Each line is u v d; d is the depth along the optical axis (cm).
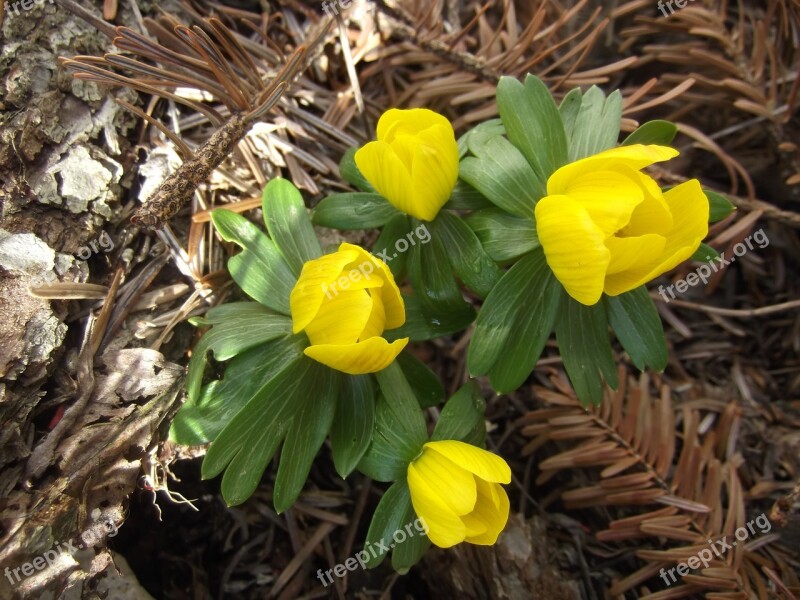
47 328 15
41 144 16
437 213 16
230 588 18
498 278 16
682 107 21
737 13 22
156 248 17
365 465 15
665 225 15
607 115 16
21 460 15
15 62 16
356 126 21
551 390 20
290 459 15
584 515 19
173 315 17
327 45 20
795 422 19
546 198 15
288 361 15
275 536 18
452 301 16
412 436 15
